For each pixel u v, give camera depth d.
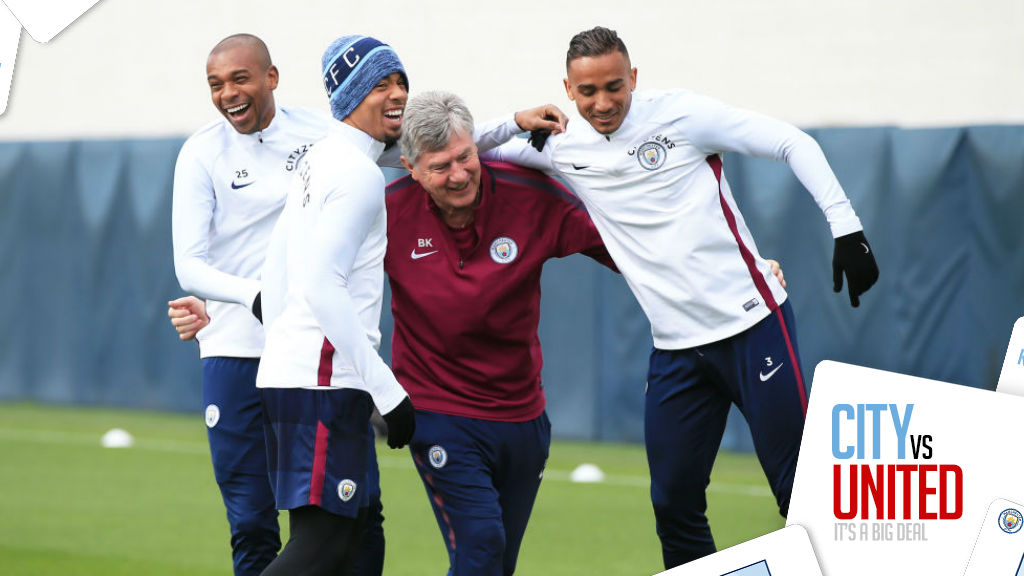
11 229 41.53
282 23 42.34
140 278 39.78
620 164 14.49
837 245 14.25
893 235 31.44
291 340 12.30
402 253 14.35
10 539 22.25
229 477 15.45
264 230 15.78
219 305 15.60
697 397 15.04
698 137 14.42
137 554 21.02
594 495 27.00
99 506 25.69
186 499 26.56
